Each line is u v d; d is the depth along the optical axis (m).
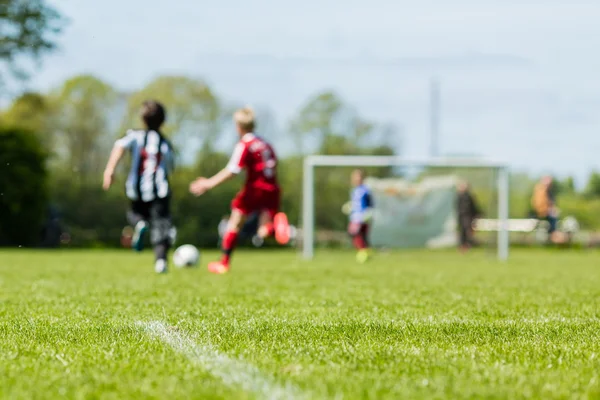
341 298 10.53
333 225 32.00
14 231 41.09
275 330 6.73
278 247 43.09
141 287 12.10
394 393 4.16
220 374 4.63
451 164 31.78
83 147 57.22
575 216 51.47
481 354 5.49
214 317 7.94
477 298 10.82
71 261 22.11
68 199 51.00
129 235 49.28
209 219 48.34
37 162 41.28
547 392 4.24
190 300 9.98
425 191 31.91
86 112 57.16
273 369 4.81
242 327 6.92
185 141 54.38
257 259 26.67
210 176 53.34
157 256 15.46
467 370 4.84
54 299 10.01
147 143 14.71
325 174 32.06
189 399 4.00
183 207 48.31
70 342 5.96
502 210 31.33
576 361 5.28
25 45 41.16
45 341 6.01
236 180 49.31
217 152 54.50
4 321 7.46
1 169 40.19
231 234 16.05
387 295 11.16
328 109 60.34
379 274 16.84
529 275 17.14
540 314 8.73
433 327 7.03
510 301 10.41
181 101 54.56
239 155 15.25
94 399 4.04
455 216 31.75
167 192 14.95
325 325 7.10
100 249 42.62
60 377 4.57
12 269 17.41
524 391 4.25
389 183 32.03
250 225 35.12
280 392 4.14
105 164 56.62
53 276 14.83
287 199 47.03
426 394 4.16
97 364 4.98
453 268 20.53
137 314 8.22
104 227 50.59
